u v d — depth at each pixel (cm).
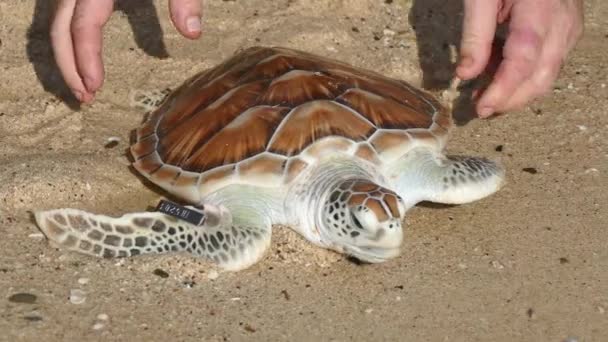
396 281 463
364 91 509
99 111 592
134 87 618
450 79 647
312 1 721
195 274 459
